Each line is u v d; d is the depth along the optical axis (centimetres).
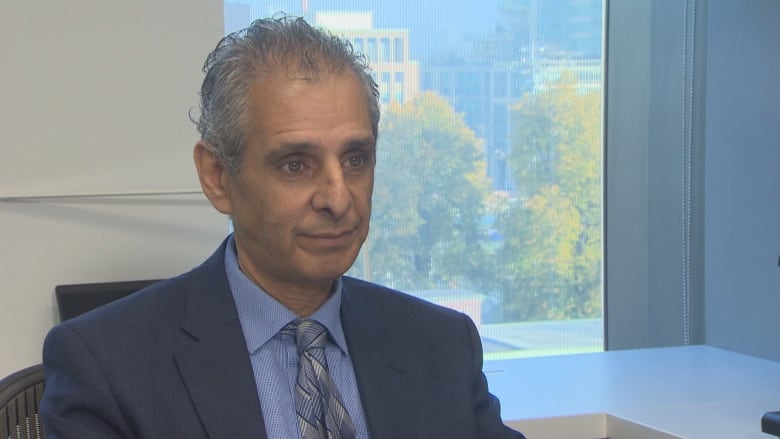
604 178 255
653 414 158
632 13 249
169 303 96
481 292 248
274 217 87
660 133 250
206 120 91
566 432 157
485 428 108
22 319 182
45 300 183
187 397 90
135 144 187
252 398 92
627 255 257
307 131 84
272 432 92
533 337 254
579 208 254
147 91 187
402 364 104
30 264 182
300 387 95
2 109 177
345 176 88
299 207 86
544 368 203
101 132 184
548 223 252
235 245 103
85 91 183
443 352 108
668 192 249
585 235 255
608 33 250
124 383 88
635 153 254
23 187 180
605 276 257
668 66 246
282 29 89
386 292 114
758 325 215
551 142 250
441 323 112
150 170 188
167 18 187
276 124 85
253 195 88
